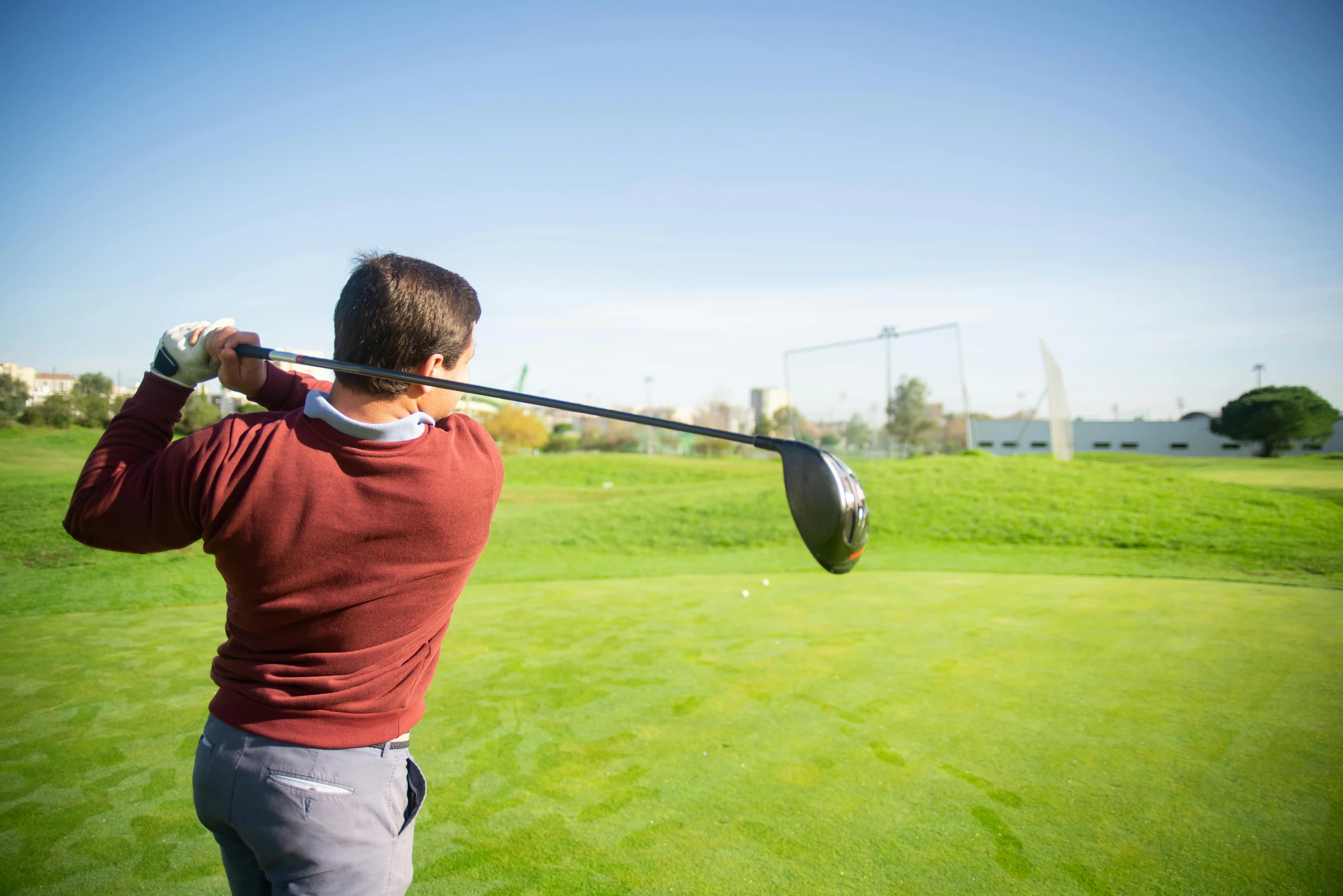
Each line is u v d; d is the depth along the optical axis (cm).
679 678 377
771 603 558
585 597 609
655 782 265
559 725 317
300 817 109
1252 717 313
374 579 111
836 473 136
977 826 232
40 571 678
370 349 116
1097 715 318
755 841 225
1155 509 981
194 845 226
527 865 213
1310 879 202
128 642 452
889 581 652
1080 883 202
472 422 134
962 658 402
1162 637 438
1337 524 866
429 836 229
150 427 117
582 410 135
